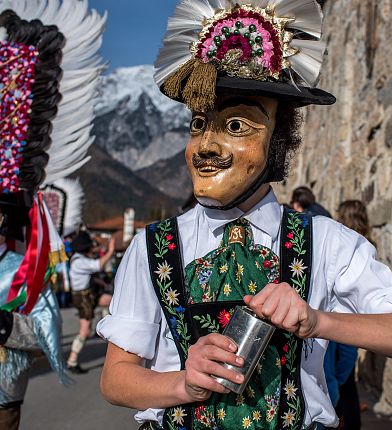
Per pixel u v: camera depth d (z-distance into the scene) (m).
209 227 1.45
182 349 1.36
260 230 1.44
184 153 1.42
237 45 1.40
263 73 1.39
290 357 1.34
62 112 3.02
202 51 1.44
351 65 6.86
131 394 1.33
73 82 3.02
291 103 1.44
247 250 1.40
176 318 1.37
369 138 5.59
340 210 3.41
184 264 1.43
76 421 4.88
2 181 2.95
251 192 1.38
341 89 6.92
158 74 1.56
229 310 1.34
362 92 6.07
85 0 3.10
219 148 1.34
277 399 1.31
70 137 3.02
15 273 2.88
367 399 4.86
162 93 1.58
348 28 6.94
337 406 2.70
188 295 1.38
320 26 1.41
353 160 6.24
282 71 1.43
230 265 1.38
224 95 1.35
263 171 1.40
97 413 5.11
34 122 3.01
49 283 2.98
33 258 2.89
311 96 1.36
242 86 1.30
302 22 1.42
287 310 1.16
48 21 3.10
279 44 1.40
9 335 2.72
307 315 1.17
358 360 5.52
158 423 1.42
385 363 4.60
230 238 1.42
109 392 1.39
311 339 1.41
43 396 5.65
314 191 8.85
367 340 1.23
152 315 1.43
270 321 1.21
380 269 1.40
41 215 2.99
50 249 2.98
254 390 1.30
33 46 3.07
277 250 1.43
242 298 1.34
